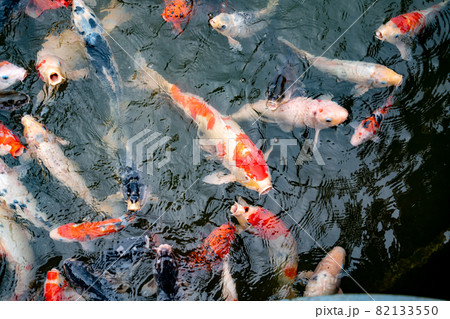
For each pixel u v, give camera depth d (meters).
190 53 3.26
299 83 3.12
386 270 2.89
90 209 3.03
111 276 2.91
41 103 3.18
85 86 3.19
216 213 3.02
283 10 3.28
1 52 3.25
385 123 3.08
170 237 2.98
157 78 3.20
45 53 3.19
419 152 3.05
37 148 3.06
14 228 2.98
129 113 3.16
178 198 3.05
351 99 3.12
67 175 3.06
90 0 3.31
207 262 2.92
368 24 3.24
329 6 3.28
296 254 2.94
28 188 3.05
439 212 2.94
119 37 3.28
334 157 3.07
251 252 2.94
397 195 3.00
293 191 3.04
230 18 3.20
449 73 3.14
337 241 2.96
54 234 2.96
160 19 3.31
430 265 2.87
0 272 2.93
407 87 3.12
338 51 3.20
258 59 3.21
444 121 3.08
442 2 3.22
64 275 2.91
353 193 3.03
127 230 3.00
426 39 3.17
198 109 3.06
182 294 2.86
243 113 3.13
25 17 3.27
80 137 3.14
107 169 3.09
